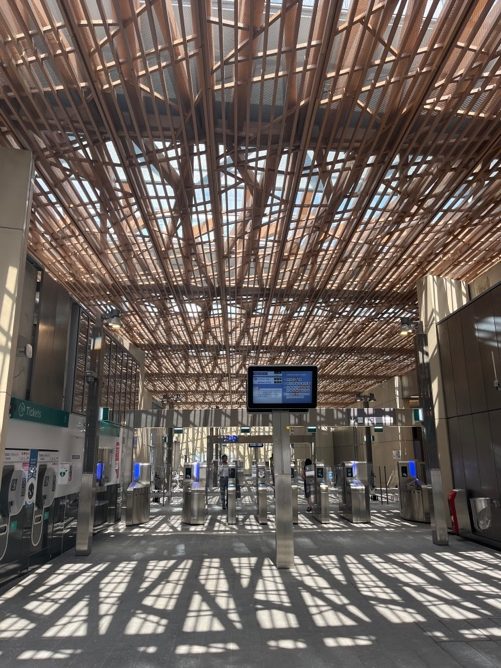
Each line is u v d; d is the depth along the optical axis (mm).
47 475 8727
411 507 14938
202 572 7906
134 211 10320
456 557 9086
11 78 6438
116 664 4328
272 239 11430
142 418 16859
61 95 6891
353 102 6777
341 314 17969
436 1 5316
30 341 8688
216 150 7871
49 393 9422
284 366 8578
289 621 5449
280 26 5441
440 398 12727
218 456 30281
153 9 5430
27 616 5691
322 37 5750
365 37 5984
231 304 16062
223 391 37844
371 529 13133
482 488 10602
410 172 9055
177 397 39688
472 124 7438
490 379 10250
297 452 40188
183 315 16812
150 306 16312
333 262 12727
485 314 10453
